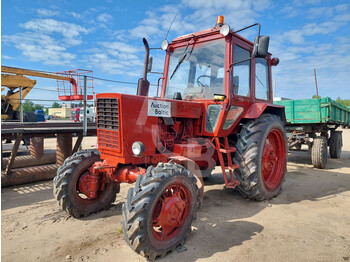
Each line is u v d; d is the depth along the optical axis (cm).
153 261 247
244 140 404
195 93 410
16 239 288
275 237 296
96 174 347
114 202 408
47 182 528
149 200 242
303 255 259
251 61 434
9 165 479
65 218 346
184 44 429
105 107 313
